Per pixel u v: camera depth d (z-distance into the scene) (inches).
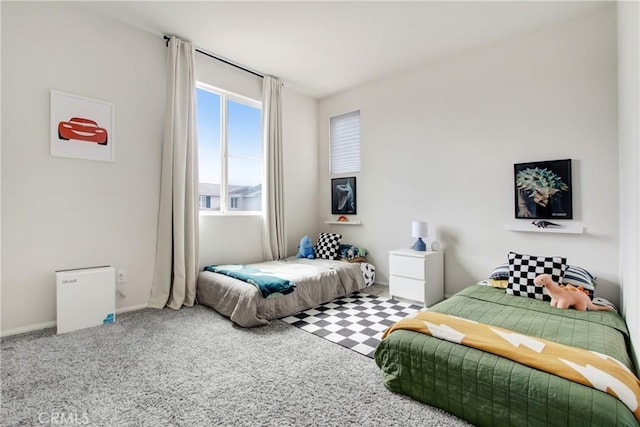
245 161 161.3
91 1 102.7
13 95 93.1
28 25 95.7
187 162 129.8
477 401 55.7
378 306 128.6
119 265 114.9
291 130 181.6
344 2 102.7
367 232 172.6
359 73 158.7
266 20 113.3
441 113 142.9
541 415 48.9
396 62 145.8
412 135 153.2
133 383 69.0
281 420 57.2
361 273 151.9
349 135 181.9
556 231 110.5
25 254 95.7
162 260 123.3
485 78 130.0
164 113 126.0
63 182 102.3
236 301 108.8
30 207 96.3
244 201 161.3
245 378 71.6
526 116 119.9
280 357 82.0
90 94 107.7
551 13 107.7
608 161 103.5
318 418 57.9
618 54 97.6
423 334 67.5
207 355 82.7
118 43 113.9
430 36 123.0
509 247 123.8
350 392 66.3
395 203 160.1
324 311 121.7
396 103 159.5
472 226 133.8
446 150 141.3
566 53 111.3
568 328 71.3
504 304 89.6
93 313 101.4
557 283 94.3
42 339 90.8
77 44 104.9
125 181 116.0
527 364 53.7
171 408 60.6
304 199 189.8
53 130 100.0
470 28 117.2
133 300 118.6
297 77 164.7
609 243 103.0
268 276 117.0
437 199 144.5
